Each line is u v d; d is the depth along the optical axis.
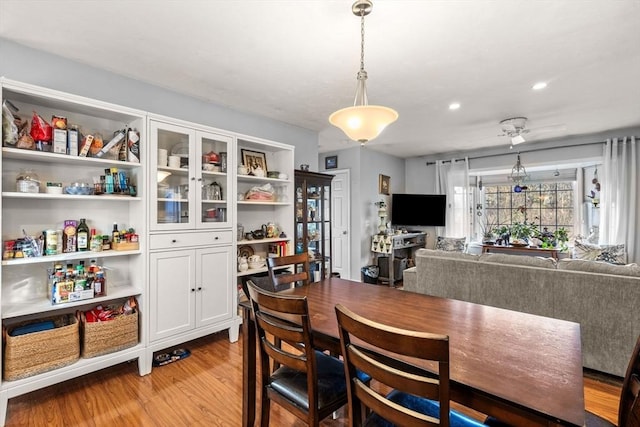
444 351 0.86
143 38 2.14
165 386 2.26
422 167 6.61
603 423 1.23
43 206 2.35
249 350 1.77
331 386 1.46
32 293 2.29
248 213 3.68
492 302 2.97
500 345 1.30
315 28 2.02
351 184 5.76
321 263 4.25
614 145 4.54
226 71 2.64
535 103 3.41
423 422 0.98
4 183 2.18
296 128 4.29
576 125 4.27
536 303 2.74
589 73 2.68
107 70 2.62
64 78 2.41
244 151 3.59
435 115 3.82
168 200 2.66
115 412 1.96
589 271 2.54
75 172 2.48
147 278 2.47
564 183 5.62
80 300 2.21
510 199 6.14
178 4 1.78
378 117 1.77
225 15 1.88
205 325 2.82
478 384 1.00
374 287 2.30
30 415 1.93
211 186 2.99
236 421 1.89
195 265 2.76
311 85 2.93
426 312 1.73
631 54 2.34
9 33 2.08
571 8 1.81
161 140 2.65
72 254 2.19
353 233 5.73
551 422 0.85
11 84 1.92
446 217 6.16
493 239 5.98
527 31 2.04
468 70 2.62
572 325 1.53
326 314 1.68
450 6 1.79
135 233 2.54
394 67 2.56
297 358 1.36
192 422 1.88
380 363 1.11
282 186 3.80
